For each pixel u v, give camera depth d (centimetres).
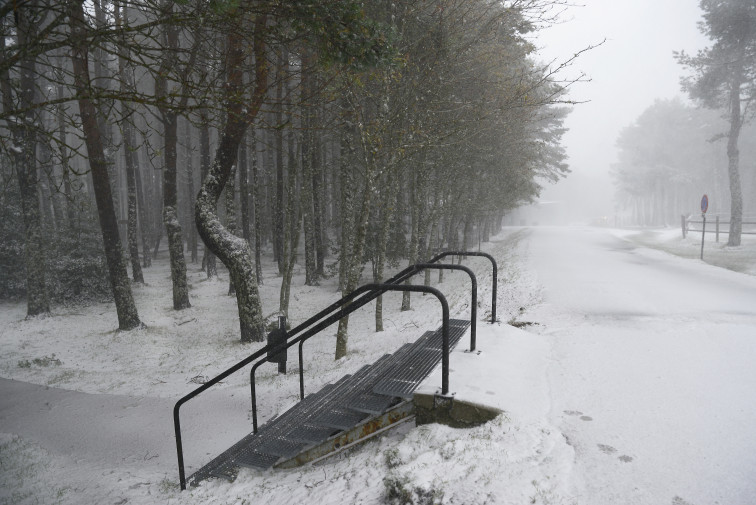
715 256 1909
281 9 489
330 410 472
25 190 1781
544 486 306
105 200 1550
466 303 1245
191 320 1734
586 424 390
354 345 1137
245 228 2373
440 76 1106
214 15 452
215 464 520
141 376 1113
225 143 1382
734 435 367
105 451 657
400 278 586
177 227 1894
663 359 553
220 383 991
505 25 1234
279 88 677
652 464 331
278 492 402
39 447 678
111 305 2064
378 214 2189
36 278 1816
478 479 317
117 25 421
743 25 2380
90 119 1502
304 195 1739
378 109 1010
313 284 2358
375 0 989
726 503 286
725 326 707
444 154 1537
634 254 2045
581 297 1021
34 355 1338
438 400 407
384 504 326
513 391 431
